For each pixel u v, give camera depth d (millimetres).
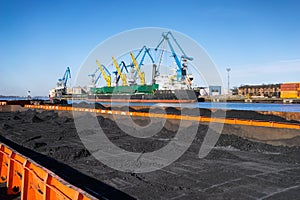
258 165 8922
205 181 7230
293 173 7941
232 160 9719
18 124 22312
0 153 7141
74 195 3418
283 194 6211
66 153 10578
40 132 17281
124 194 6312
